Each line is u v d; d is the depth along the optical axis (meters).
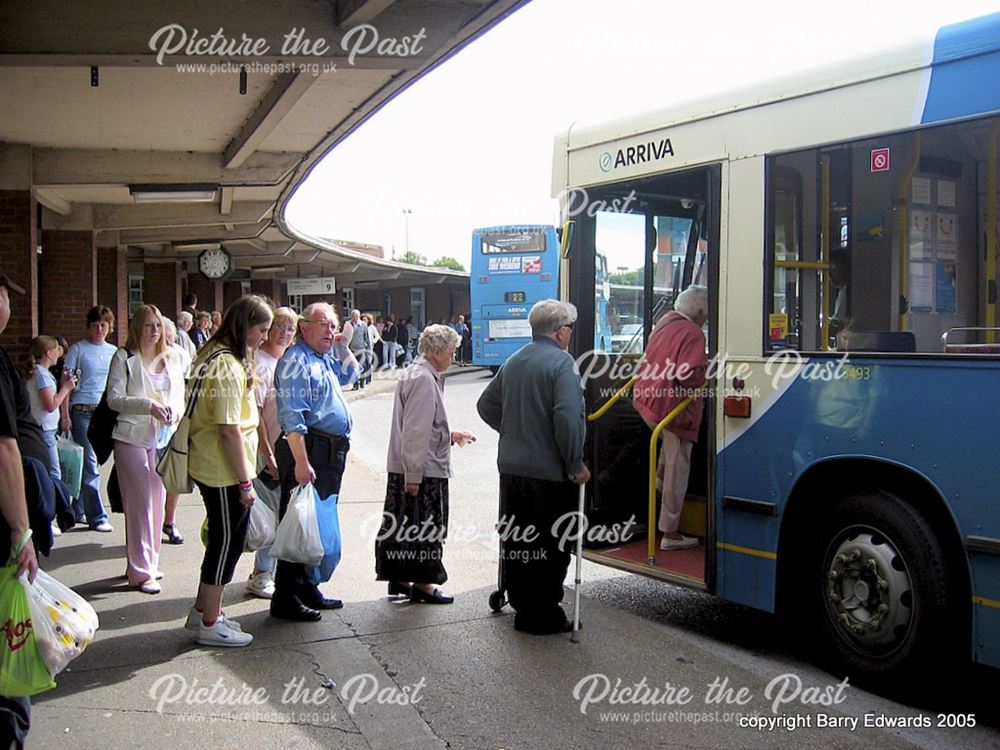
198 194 11.84
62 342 8.68
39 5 6.85
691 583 5.33
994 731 4.05
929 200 4.30
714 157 5.27
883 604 4.37
